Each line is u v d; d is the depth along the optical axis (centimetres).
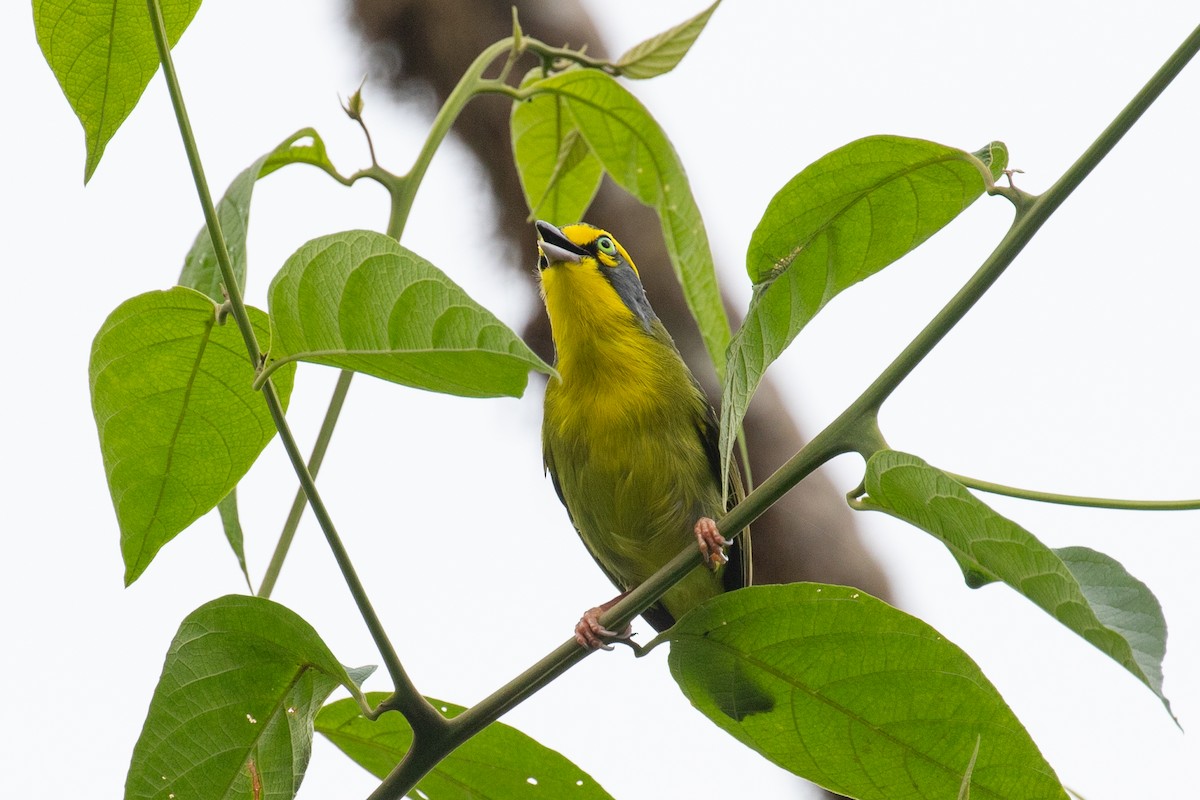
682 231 772
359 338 432
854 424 519
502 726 604
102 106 574
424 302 413
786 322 602
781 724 571
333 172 686
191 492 600
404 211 695
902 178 584
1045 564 445
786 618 553
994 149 577
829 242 603
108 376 569
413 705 516
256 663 534
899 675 546
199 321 561
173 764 530
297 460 480
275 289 437
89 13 558
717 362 752
